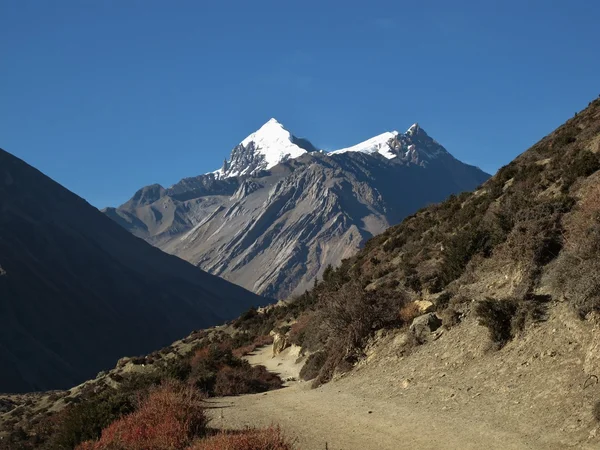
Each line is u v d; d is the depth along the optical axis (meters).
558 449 10.79
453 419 13.70
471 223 28.81
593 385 11.97
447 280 23.92
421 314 21.52
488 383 14.73
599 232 16.30
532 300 16.53
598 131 30.62
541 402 12.63
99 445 14.18
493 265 22.08
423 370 17.69
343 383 20.66
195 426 14.61
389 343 21.14
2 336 166.00
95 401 17.94
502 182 33.06
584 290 14.05
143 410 15.19
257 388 25.75
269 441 12.05
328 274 53.06
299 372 28.78
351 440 13.80
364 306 22.66
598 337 12.87
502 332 16.20
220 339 56.97
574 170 24.39
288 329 39.44
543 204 21.44
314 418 16.59
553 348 14.14
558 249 18.45
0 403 64.25
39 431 28.58
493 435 12.16
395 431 13.91
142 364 51.56
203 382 25.69
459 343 17.78
